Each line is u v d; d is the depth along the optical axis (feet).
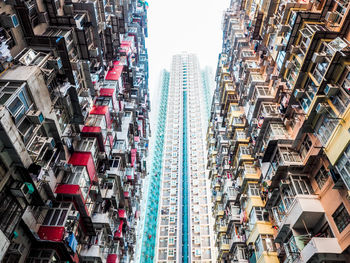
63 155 57.88
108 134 74.33
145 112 170.50
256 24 84.28
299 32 55.93
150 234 185.78
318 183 53.11
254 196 81.10
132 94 125.39
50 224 50.19
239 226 93.71
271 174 65.41
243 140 97.96
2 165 36.58
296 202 51.65
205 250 169.58
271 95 76.07
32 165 40.19
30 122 41.91
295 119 60.85
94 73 74.18
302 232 51.78
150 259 171.01
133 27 142.00
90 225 63.21
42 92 44.24
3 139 34.99
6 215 37.88
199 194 210.59
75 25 55.52
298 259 47.55
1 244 33.96
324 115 47.19
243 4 119.14
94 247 65.31
